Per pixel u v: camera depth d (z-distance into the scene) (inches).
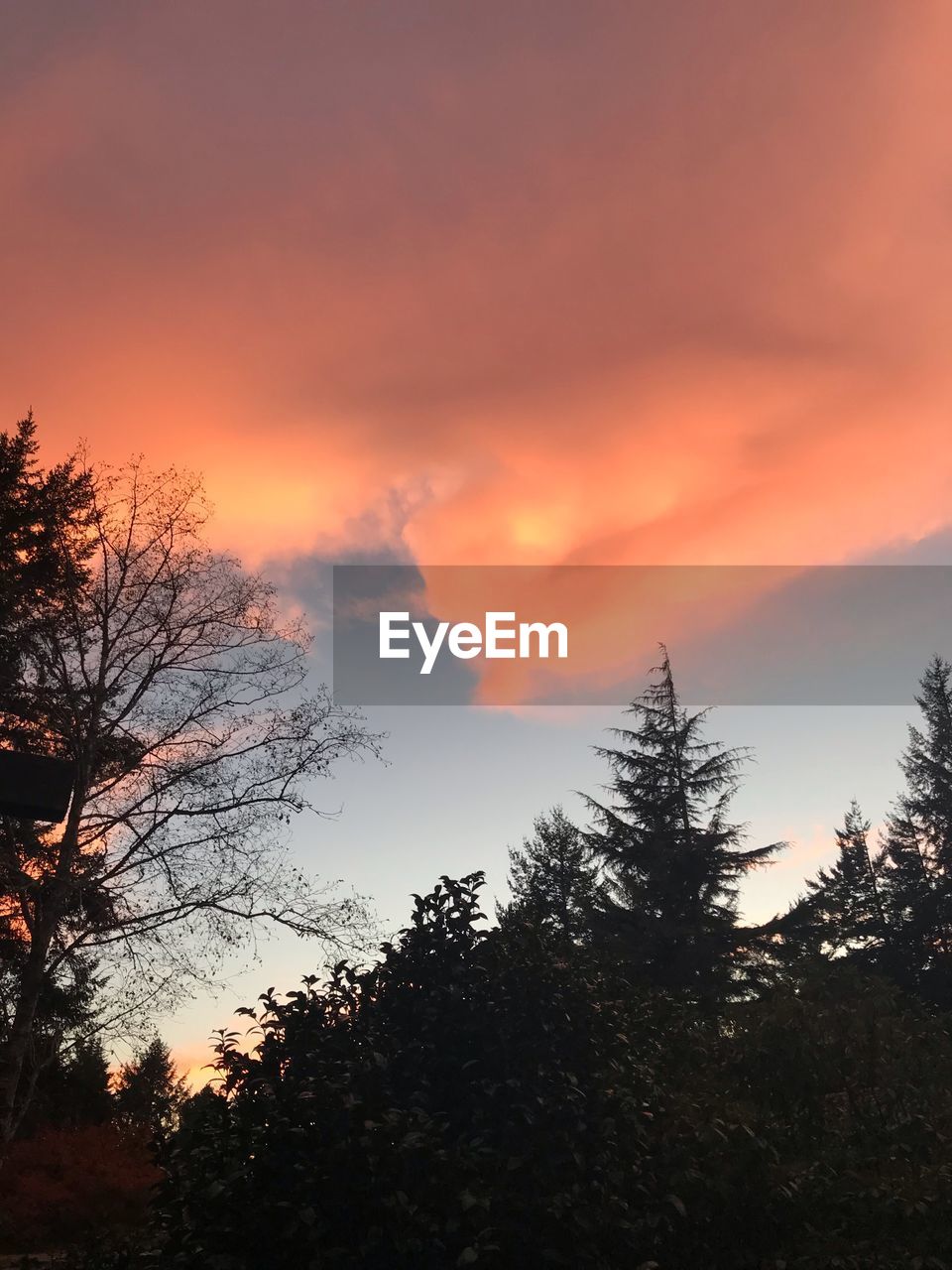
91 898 679.7
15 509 908.6
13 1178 654.5
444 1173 240.7
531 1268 250.7
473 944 316.5
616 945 1071.0
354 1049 282.0
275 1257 240.5
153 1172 691.4
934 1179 292.5
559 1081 276.4
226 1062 276.5
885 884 1708.9
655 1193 271.0
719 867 1275.8
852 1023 366.3
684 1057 346.9
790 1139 332.8
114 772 727.1
